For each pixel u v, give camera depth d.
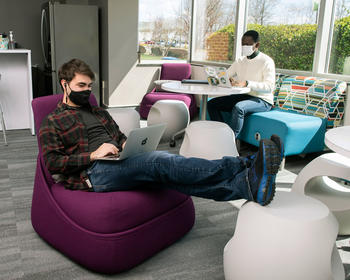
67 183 2.03
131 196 1.85
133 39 6.23
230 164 1.69
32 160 3.53
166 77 6.04
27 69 4.57
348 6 3.78
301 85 3.96
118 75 6.27
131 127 3.65
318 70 4.12
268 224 1.47
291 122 3.38
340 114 3.65
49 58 6.25
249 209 1.57
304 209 1.55
